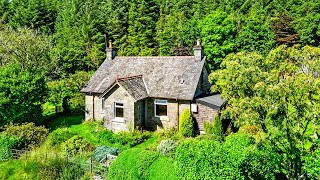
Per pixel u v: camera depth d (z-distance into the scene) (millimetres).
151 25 59031
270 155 12758
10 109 28156
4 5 75625
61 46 54750
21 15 68250
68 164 19609
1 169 20234
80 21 61531
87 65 54188
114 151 21375
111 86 27188
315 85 12523
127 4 63219
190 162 12484
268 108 13180
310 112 12930
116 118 27672
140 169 15297
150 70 29938
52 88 34938
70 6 69125
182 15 59938
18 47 37906
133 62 31516
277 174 14438
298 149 13461
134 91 27062
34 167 19703
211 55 46719
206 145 12688
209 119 25797
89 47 57000
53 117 33500
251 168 12133
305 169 12922
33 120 29625
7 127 26234
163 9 65375
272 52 15461
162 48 55000
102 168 18734
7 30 43344
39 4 69875
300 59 14352
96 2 70000
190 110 26531
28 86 29000
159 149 20656
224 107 25938
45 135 25406
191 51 51781
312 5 50781
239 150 12391
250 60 15305
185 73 28172
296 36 48438
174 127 27172
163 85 28031
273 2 59656
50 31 65312
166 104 27562
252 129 15094
